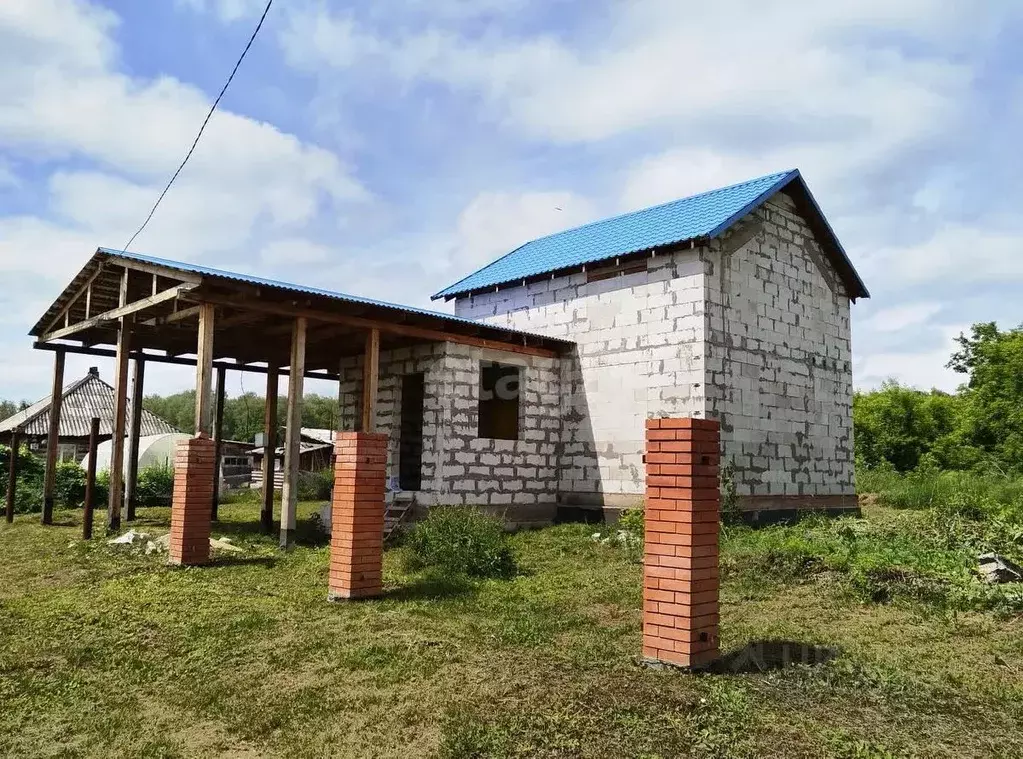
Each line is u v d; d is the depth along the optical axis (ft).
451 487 40.55
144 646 18.74
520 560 31.78
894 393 97.40
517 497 43.96
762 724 13.58
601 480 44.57
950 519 39.55
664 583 16.97
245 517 51.06
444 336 40.16
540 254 54.85
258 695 15.31
